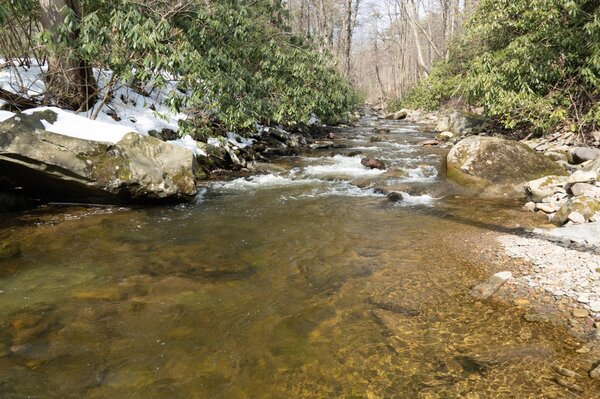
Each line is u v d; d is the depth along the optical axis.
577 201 5.32
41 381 2.46
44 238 4.75
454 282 3.79
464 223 5.53
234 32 9.45
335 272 4.04
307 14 27.91
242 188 7.58
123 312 3.24
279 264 4.22
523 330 2.98
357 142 13.79
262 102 9.73
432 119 22.09
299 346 2.85
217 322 3.14
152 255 4.38
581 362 2.61
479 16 11.88
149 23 6.24
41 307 3.27
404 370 2.59
